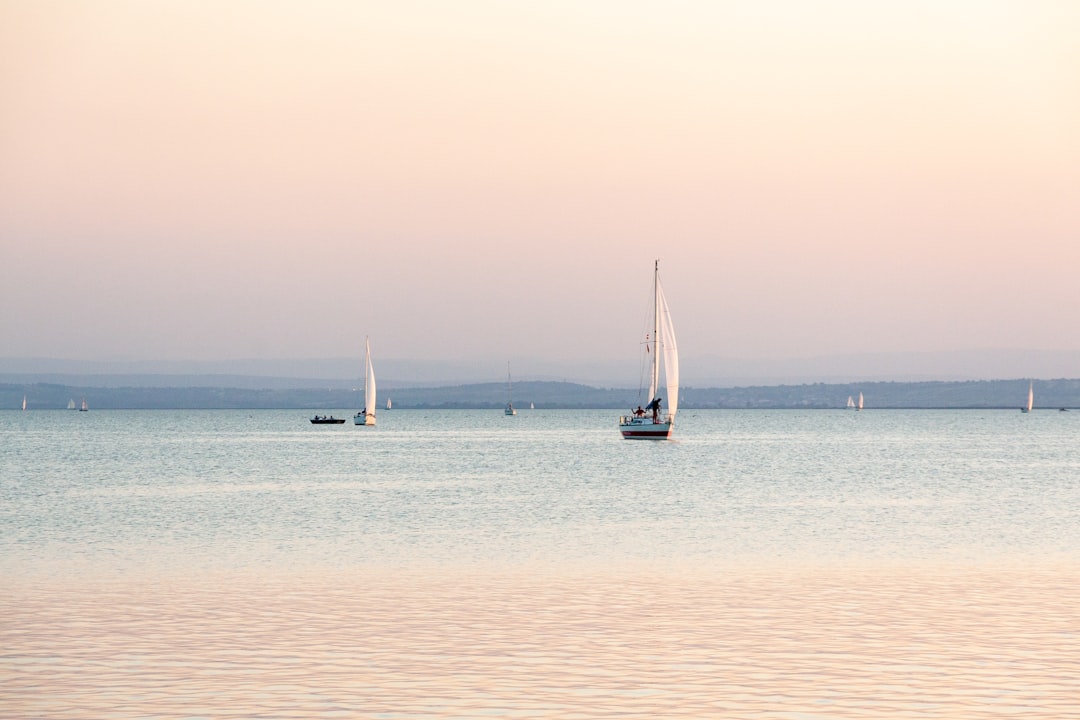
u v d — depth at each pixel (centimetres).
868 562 5716
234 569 5475
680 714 2867
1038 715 2855
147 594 4694
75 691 3097
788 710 2905
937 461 17412
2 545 6525
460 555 6044
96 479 13050
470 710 2906
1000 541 6706
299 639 3769
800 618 4134
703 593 4712
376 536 7025
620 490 11312
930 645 3662
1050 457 18838
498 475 13938
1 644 3681
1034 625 3988
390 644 3694
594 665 3397
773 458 18438
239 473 14300
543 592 4744
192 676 3266
